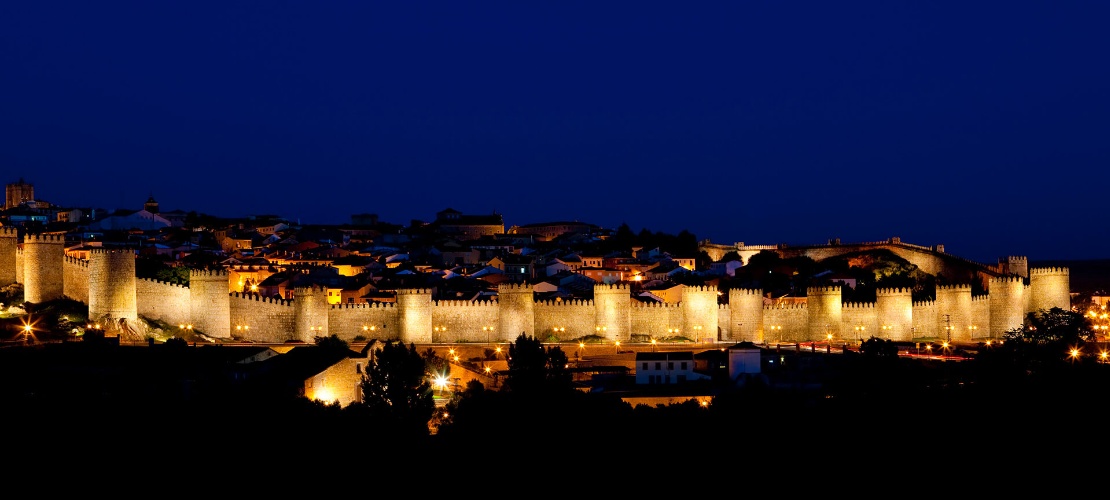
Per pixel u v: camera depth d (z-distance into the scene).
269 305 192.62
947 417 144.62
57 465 114.62
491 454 128.88
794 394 151.38
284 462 120.38
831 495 123.69
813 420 143.62
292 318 193.38
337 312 196.38
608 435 134.62
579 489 122.31
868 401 150.50
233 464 118.69
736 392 149.00
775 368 172.50
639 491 123.06
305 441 124.06
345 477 120.38
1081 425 141.12
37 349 153.62
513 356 153.38
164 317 185.50
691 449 131.50
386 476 121.75
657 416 142.25
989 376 162.25
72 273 185.88
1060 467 130.88
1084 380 157.50
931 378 166.38
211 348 161.25
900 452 133.12
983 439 137.62
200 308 188.00
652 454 130.62
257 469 118.56
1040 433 139.75
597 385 163.75
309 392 142.00
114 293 179.88
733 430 136.62
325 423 128.12
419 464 126.06
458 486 122.69
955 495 122.75
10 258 192.38
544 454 128.88
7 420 121.94
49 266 185.25
